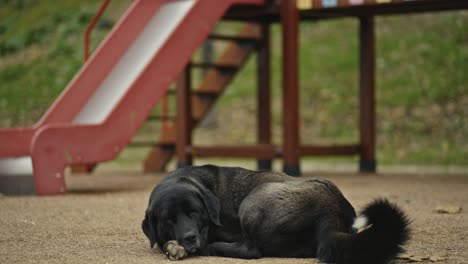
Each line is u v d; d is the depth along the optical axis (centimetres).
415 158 2259
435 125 2469
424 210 1112
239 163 2381
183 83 1875
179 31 1509
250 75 3112
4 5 4000
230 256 728
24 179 1383
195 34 1534
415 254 762
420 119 2516
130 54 1606
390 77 2778
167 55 1483
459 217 1033
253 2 1716
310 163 2316
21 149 1523
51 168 1357
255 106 2888
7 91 3159
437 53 2852
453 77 2694
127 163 2402
